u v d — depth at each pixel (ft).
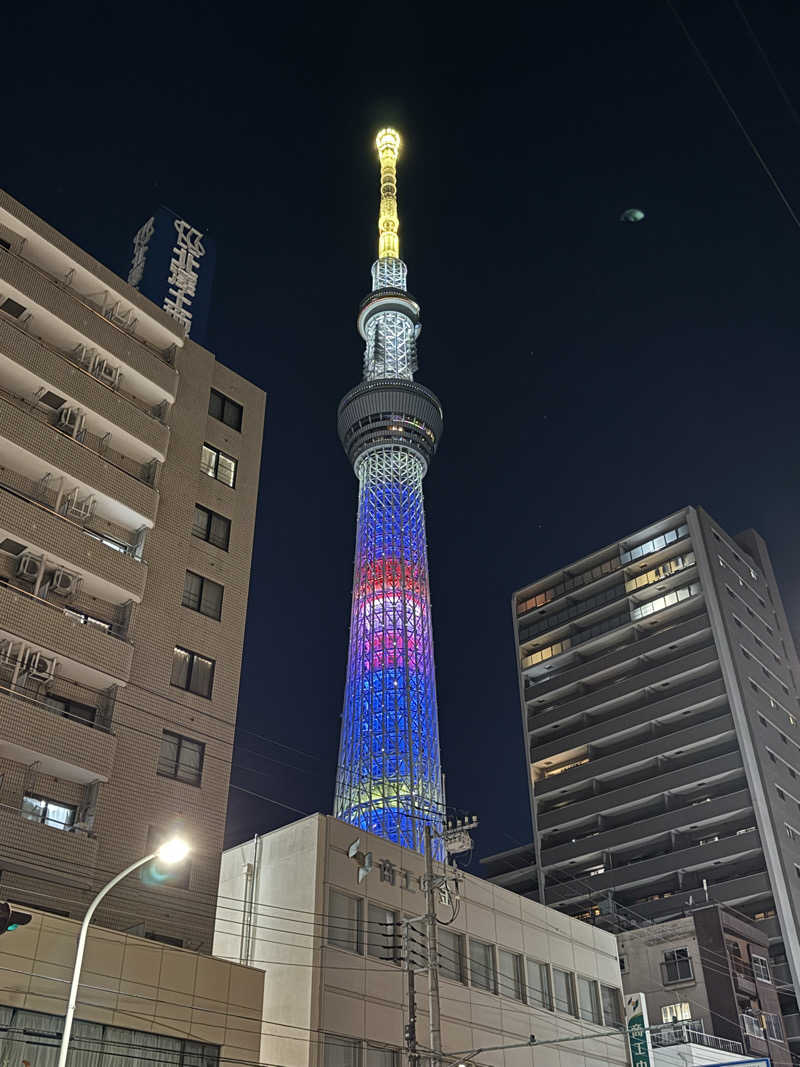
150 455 144.77
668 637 330.75
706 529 347.97
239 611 146.82
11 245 142.41
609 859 310.86
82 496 133.49
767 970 233.76
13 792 112.16
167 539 142.00
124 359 146.30
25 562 123.54
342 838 131.75
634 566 357.82
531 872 335.06
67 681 123.34
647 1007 225.15
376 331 441.27
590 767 328.08
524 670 368.68
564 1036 150.71
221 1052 103.86
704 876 293.23
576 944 164.86
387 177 494.59
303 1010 116.57
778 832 280.10
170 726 129.29
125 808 119.24
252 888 132.26
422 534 366.84
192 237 199.11
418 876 139.33
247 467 161.79
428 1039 127.54
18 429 127.03
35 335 140.46
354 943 125.29
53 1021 92.63
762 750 298.15
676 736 312.71
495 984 143.74
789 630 359.87
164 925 115.65
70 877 109.50
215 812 127.95
